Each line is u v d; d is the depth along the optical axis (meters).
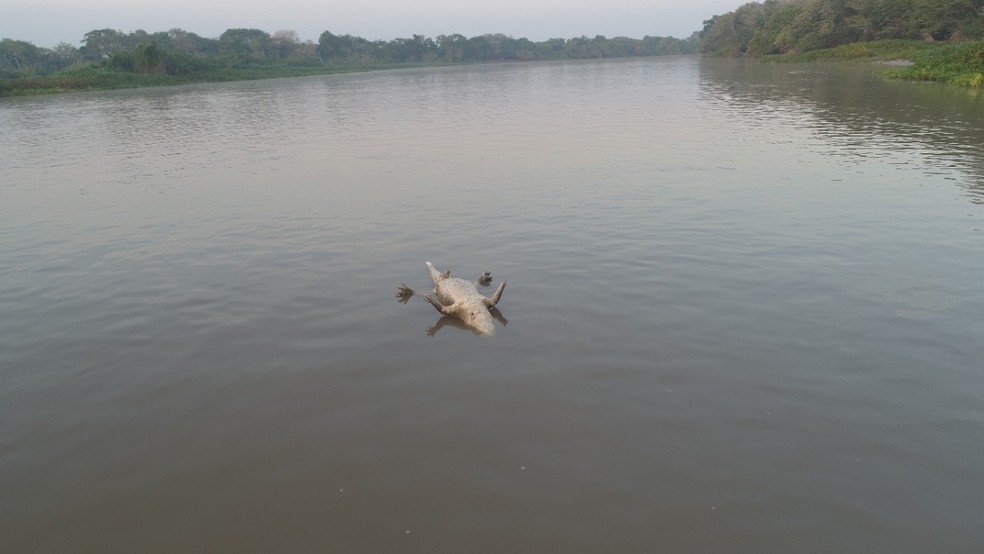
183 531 6.18
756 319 10.02
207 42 140.62
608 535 5.92
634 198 17.53
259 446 7.38
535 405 7.94
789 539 5.83
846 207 15.97
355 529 6.09
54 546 6.08
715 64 107.62
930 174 19.27
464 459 7.00
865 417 7.52
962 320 9.71
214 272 12.95
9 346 10.03
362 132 34.22
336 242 14.65
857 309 10.24
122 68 96.56
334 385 8.58
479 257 13.41
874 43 85.50
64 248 14.86
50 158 28.56
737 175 20.03
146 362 9.39
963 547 5.68
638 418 7.62
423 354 9.34
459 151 26.59
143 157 27.88
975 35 72.69
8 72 106.25
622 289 11.37
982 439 7.05
